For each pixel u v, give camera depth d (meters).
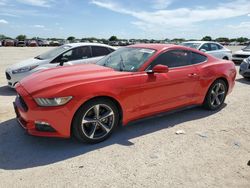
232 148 3.84
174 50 4.83
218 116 5.26
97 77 3.91
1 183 2.91
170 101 4.67
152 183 2.94
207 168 3.27
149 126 4.64
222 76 5.49
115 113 4.04
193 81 4.94
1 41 46.97
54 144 3.89
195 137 4.20
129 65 4.48
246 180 3.03
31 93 3.59
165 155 3.59
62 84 3.64
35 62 7.41
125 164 3.34
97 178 3.03
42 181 2.96
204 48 12.23
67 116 3.56
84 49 7.91
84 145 3.88
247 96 7.00
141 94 4.21
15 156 3.53
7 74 7.54
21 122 3.96
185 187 2.88
